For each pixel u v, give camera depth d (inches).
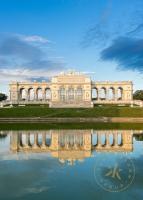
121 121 4249.5
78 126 3216.0
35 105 6786.4
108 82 7583.7
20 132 2564.0
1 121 4178.2
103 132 2566.4
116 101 7047.2
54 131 2645.2
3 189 956.0
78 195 895.7
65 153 1558.8
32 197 886.4
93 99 7746.1
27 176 1091.9
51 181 1037.2
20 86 7691.9
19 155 1502.2
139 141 2021.4
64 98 7396.7
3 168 1215.6
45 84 7706.7
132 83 7554.1
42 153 1565.0
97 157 1421.0
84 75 7396.7
